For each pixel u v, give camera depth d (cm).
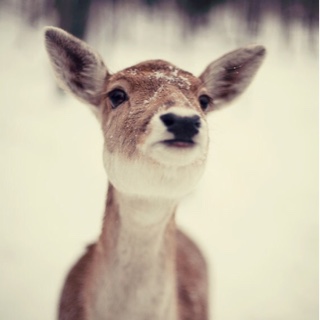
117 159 219
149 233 220
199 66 482
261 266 294
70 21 448
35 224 299
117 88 224
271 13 583
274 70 512
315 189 355
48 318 264
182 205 320
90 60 233
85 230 299
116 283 222
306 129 423
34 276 277
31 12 492
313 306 279
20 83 422
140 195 217
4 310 265
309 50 546
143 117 215
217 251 297
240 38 549
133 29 517
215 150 382
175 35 529
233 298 279
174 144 210
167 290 223
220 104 237
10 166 329
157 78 222
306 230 313
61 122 390
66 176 330
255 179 356
